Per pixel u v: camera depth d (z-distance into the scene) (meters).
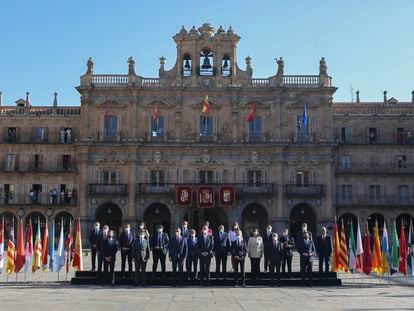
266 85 74.44
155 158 72.88
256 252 32.84
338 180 74.75
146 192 71.56
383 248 35.91
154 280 32.00
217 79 74.31
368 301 24.64
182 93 73.94
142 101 74.00
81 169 72.38
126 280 32.16
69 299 24.97
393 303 23.91
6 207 73.88
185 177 72.94
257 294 27.48
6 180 75.00
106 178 73.00
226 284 31.92
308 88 73.94
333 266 36.19
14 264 36.12
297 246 32.56
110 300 24.66
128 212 71.69
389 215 73.94
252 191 71.75
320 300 24.98
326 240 33.91
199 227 72.56
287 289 30.22
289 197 72.00
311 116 74.25
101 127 73.62
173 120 73.94
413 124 77.19
